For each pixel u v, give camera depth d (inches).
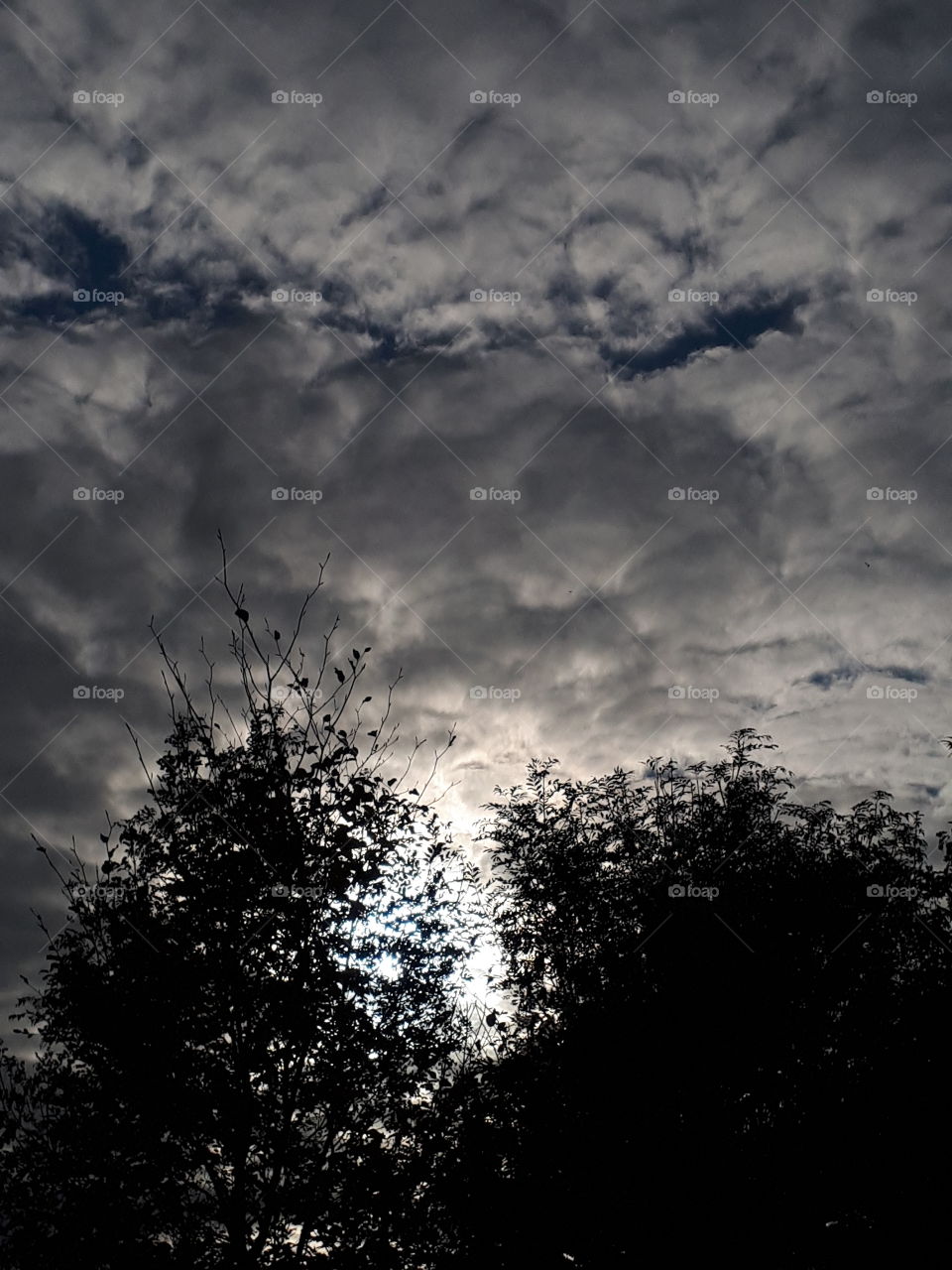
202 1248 460.4
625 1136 672.4
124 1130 469.1
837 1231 654.5
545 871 796.0
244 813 535.8
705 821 831.1
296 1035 494.6
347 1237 480.7
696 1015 705.6
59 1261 443.8
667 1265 638.5
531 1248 599.2
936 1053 674.8
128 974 496.7
